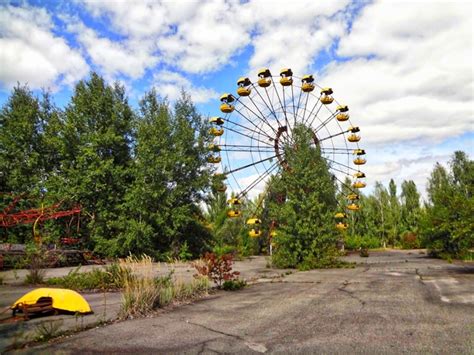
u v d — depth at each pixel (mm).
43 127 31328
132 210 27047
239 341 5168
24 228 17594
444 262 19922
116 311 7234
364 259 25688
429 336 5137
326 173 21328
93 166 27500
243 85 30391
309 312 6992
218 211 44188
